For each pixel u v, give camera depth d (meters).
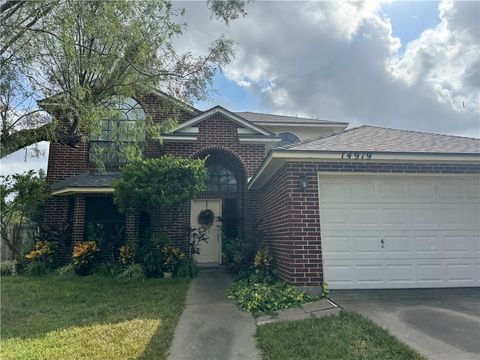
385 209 7.44
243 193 11.79
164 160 9.35
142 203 9.42
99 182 10.95
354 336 4.63
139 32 6.52
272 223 8.93
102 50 6.48
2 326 5.66
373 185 7.51
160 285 8.32
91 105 6.15
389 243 7.32
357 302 6.29
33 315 6.23
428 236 7.42
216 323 5.66
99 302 6.98
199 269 10.53
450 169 7.59
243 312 6.20
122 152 7.30
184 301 7.00
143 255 9.61
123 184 9.02
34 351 4.61
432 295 6.75
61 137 6.52
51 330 5.45
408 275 7.23
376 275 7.18
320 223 7.11
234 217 12.11
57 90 5.97
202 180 9.69
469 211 7.60
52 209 11.44
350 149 7.30
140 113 9.01
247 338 5.02
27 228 12.16
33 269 9.92
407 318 5.41
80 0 5.81
